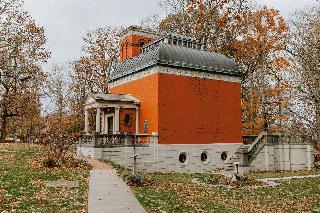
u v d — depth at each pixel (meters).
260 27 46.22
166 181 20.31
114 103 30.95
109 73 52.31
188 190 17.39
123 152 27.73
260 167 32.03
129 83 34.41
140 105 32.31
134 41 40.53
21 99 45.22
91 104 31.39
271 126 43.62
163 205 12.38
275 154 32.97
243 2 46.50
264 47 45.31
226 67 34.34
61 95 59.66
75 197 12.11
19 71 44.09
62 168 19.20
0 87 47.03
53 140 21.86
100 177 16.77
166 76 30.78
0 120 54.59
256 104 45.84
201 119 32.34
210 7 45.91
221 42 47.06
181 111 31.23
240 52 46.75
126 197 12.37
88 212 10.08
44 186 13.95
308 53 27.59
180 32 47.31
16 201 11.22
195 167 31.38
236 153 32.03
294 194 18.41
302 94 28.59
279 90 40.81
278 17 45.88
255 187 20.36
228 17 46.16
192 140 31.55
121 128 33.75
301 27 31.88
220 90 33.97
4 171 16.98
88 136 28.14
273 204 15.70
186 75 31.94
